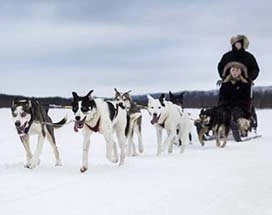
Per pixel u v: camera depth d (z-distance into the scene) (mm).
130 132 11617
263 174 8219
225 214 5332
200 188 6883
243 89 16953
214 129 14406
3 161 10227
